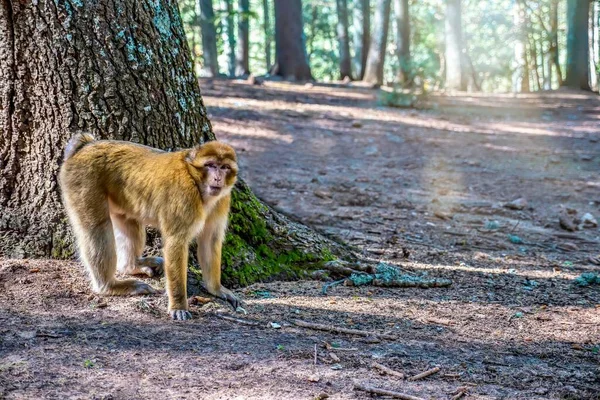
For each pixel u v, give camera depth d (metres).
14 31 5.84
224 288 5.71
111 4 5.90
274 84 25.52
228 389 4.00
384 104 22.08
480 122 20.23
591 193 12.91
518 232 9.97
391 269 6.77
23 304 5.19
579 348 5.16
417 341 5.07
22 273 5.68
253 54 60.66
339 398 3.98
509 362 4.80
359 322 5.41
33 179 6.01
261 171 12.97
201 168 5.13
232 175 5.25
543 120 21.27
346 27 34.88
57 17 5.81
